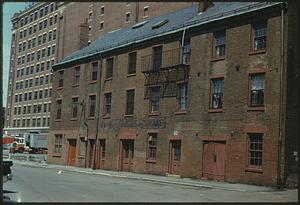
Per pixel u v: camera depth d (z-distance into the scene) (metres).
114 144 37.94
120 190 20.62
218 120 28.12
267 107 25.19
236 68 27.39
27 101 98.94
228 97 27.66
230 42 28.09
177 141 31.48
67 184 23.19
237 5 28.92
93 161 40.19
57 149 46.97
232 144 26.91
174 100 32.06
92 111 41.75
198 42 30.56
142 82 35.59
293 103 24.86
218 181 27.38
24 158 56.81
